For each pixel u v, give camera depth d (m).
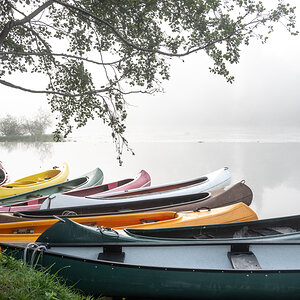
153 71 6.39
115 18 5.75
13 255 4.04
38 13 5.68
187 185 8.84
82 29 6.71
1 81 5.62
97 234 4.26
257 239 4.46
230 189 7.28
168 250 4.32
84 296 3.73
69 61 6.57
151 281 3.80
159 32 5.80
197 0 5.20
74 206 6.48
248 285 3.77
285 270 3.77
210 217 5.70
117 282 3.84
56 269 3.94
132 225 5.32
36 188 10.09
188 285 3.78
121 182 9.57
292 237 4.48
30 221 5.29
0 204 7.96
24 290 2.80
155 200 7.13
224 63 5.74
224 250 4.37
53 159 21.83
